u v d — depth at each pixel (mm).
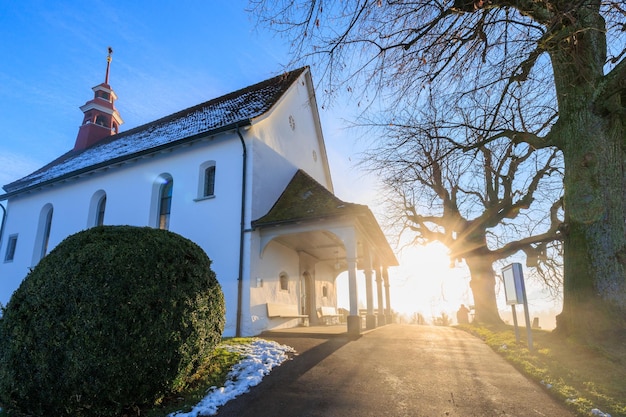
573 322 7227
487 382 5820
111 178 16141
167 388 5102
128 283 4887
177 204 13914
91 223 16359
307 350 8258
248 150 13156
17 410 4668
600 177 7305
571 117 7750
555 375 5824
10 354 4539
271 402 5145
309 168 19531
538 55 6945
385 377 6125
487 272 17469
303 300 17141
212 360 6938
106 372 4496
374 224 12875
